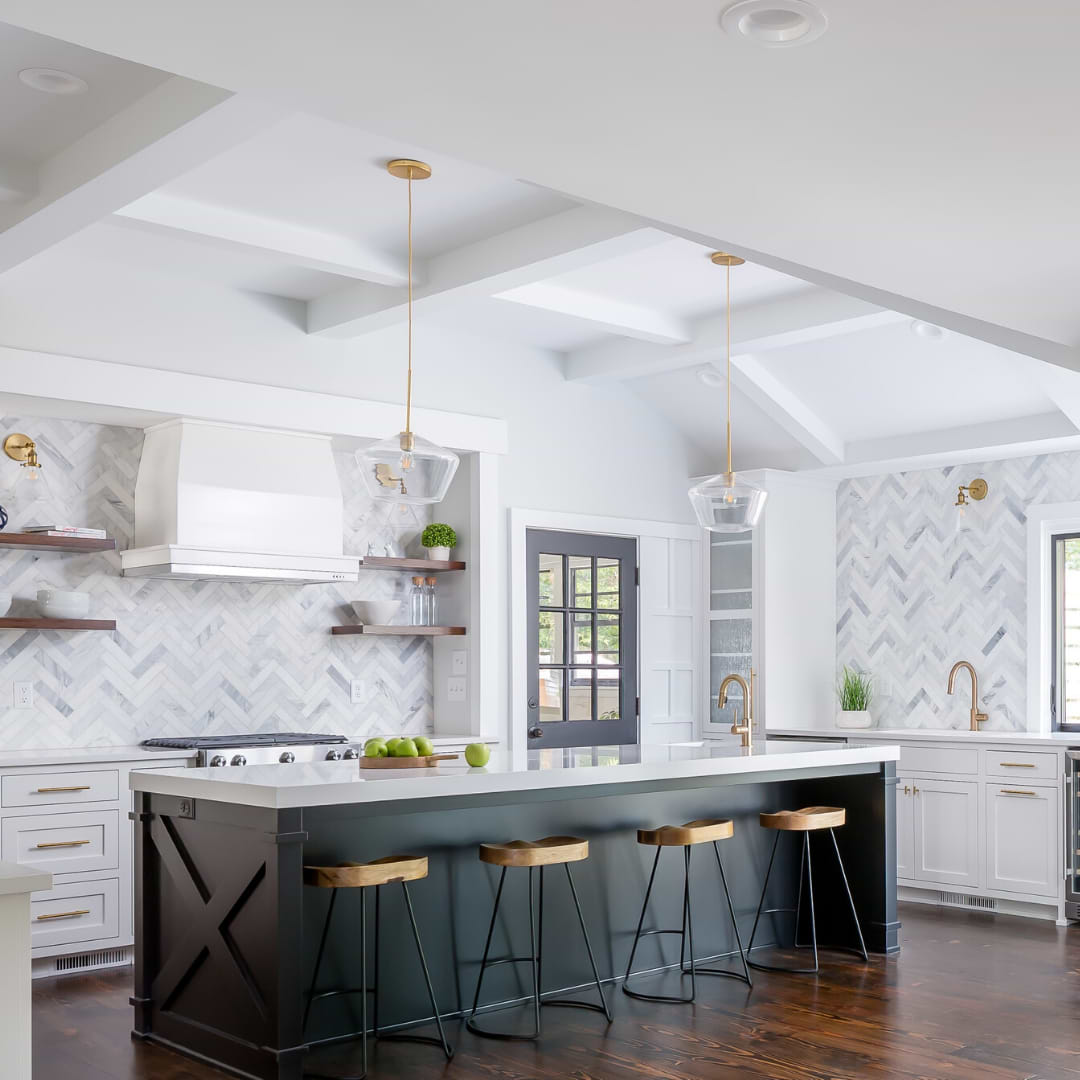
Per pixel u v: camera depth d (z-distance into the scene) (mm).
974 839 6570
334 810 3855
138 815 4312
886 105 2426
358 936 4273
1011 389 6531
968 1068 3914
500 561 7047
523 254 4902
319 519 6098
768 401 7133
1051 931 6043
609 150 2672
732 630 7957
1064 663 7082
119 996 4848
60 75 3439
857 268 3525
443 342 6789
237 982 3871
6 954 2352
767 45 2176
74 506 5809
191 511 5633
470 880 4602
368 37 2152
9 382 5203
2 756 5195
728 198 2969
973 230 3180
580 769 4469
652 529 7871
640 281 5738
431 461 4309
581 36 2145
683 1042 4199
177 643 6090
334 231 4957
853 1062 3973
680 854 5363
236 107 3281
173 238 4832
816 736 7277
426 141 2629
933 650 7555
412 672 6977
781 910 5797
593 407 7582
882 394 6934
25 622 5387
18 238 4227
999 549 7270
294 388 6121
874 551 7902
